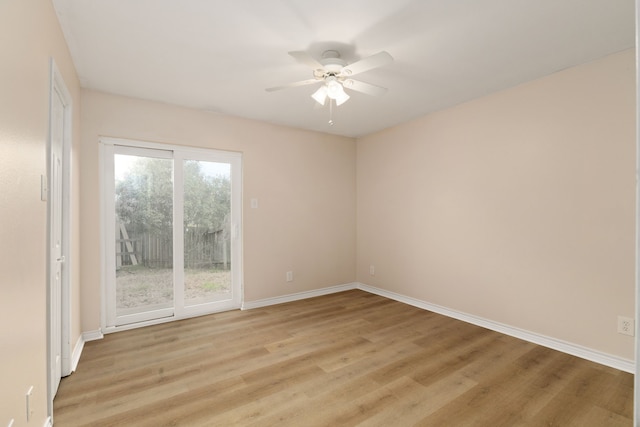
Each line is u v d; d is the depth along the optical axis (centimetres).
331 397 197
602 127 238
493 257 308
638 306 38
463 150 335
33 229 140
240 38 212
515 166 291
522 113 286
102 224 301
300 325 323
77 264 262
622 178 229
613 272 233
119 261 313
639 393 37
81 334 279
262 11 184
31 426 138
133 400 194
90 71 258
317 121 397
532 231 279
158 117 326
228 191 377
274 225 404
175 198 341
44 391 158
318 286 444
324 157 450
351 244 479
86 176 288
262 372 228
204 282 361
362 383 213
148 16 188
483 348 266
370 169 459
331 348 268
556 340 264
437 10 184
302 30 203
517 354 255
